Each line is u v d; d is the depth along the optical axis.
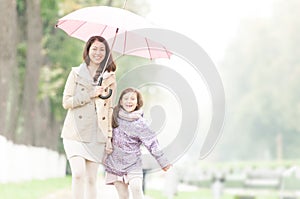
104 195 21.91
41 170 36.69
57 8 35.06
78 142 9.77
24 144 33.97
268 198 34.12
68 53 37.62
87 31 10.52
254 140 119.56
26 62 33.19
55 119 43.03
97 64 9.98
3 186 24.38
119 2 39.31
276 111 114.50
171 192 26.28
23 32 34.50
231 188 46.47
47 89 35.62
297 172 24.20
